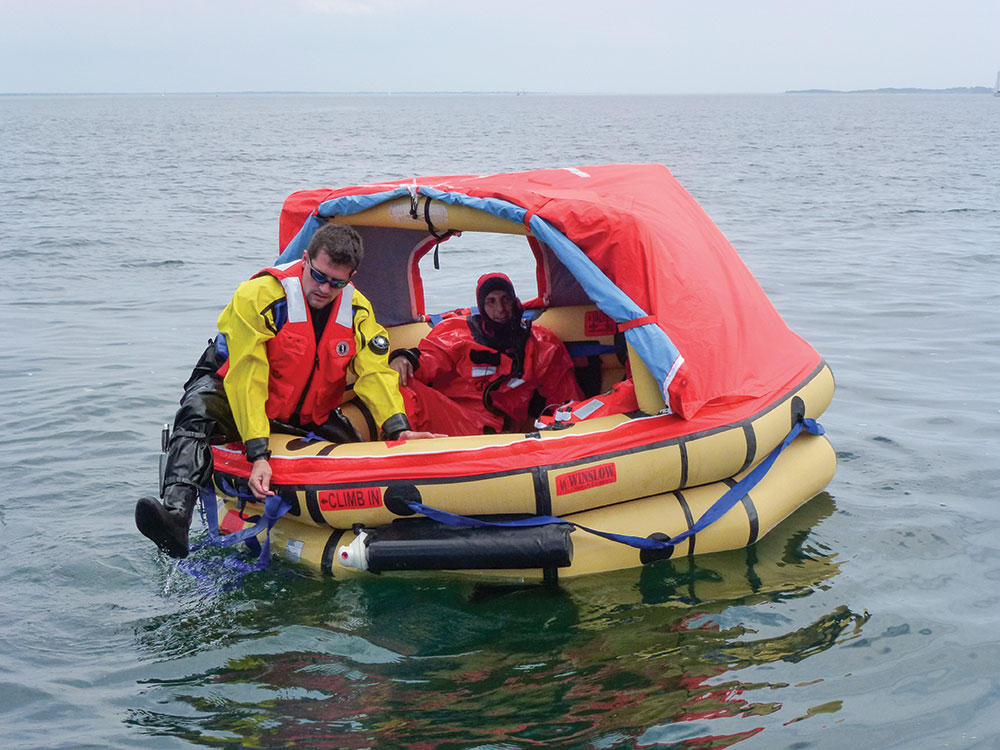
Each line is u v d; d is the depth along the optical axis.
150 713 3.71
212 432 4.83
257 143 51.62
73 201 22.38
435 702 3.72
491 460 4.51
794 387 5.23
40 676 3.98
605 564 4.65
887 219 18.38
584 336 6.16
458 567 4.48
